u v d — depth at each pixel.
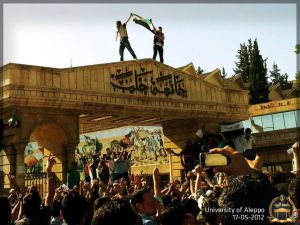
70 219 4.91
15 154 25.72
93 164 23.98
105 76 30.05
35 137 29.84
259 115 47.34
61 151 28.73
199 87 36.91
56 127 28.03
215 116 37.19
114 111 29.91
